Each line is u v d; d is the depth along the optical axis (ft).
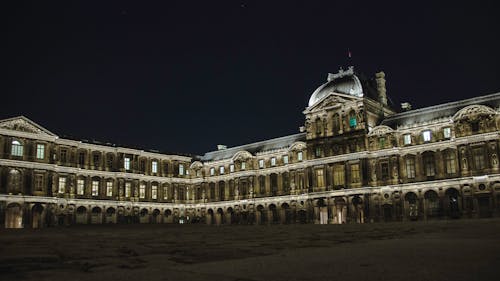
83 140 365.81
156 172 404.16
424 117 292.40
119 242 89.30
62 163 340.18
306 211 333.21
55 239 109.29
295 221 342.23
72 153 348.38
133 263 46.62
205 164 418.92
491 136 257.14
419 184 280.92
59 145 339.36
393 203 289.94
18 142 312.71
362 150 305.53
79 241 96.32
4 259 50.90
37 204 315.78
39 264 46.37
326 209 331.98
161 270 38.70
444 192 271.90
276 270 37.32
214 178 408.46
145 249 66.85
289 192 351.87
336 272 35.37
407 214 285.64
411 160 290.15
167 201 407.64
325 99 331.16
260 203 367.66
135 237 117.39
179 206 416.05
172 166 417.28
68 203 337.11
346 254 51.29
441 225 160.25
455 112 278.05
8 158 304.71
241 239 95.96
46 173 322.96
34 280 34.27
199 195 419.33
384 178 298.15
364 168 303.07
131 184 382.01
